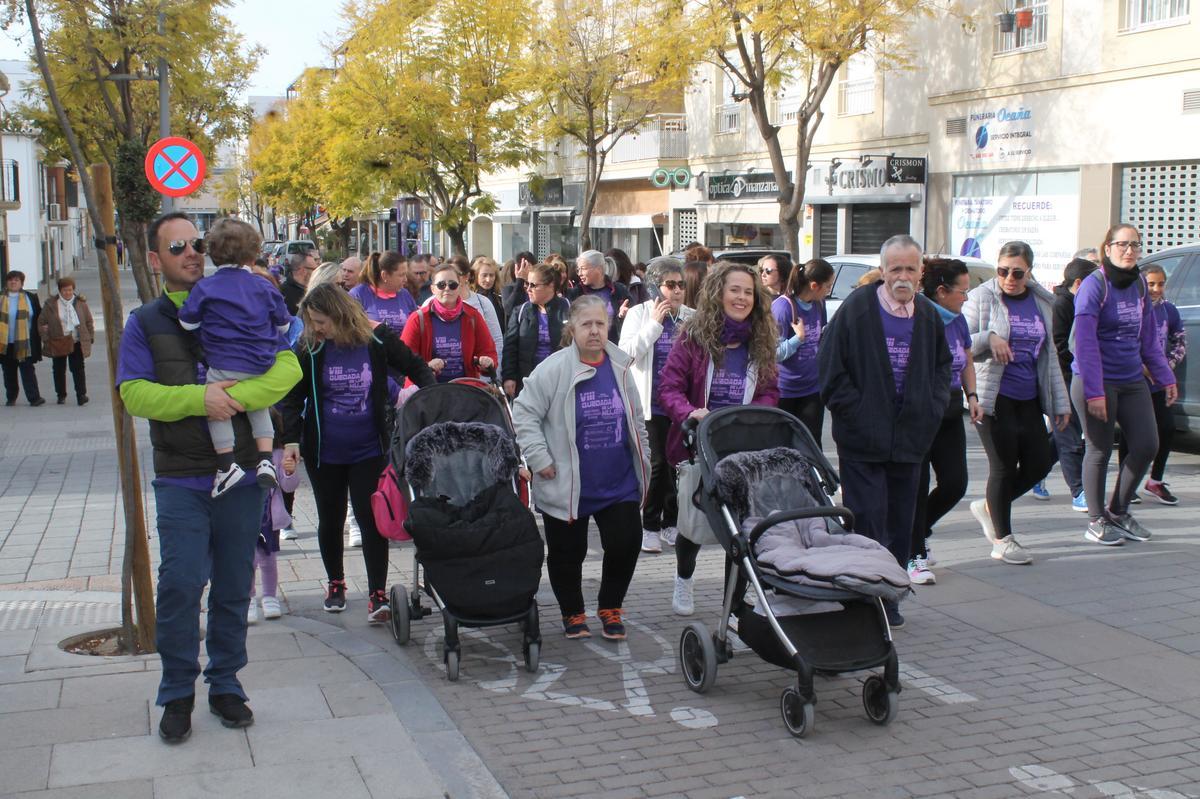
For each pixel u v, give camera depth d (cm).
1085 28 1945
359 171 2864
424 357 816
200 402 445
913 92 2347
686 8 2347
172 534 459
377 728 484
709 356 649
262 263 1045
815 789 443
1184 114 1784
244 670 558
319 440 644
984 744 484
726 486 536
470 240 4959
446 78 2770
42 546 819
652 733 498
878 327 589
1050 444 756
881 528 603
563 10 2564
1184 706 525
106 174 561
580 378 599
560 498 603
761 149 2856
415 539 567
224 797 418
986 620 647
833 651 489
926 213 2328
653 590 718
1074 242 1997
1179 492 976
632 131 2833
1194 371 1012
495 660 593
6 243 4250
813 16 1914
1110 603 674
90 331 1659
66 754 452
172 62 1562
